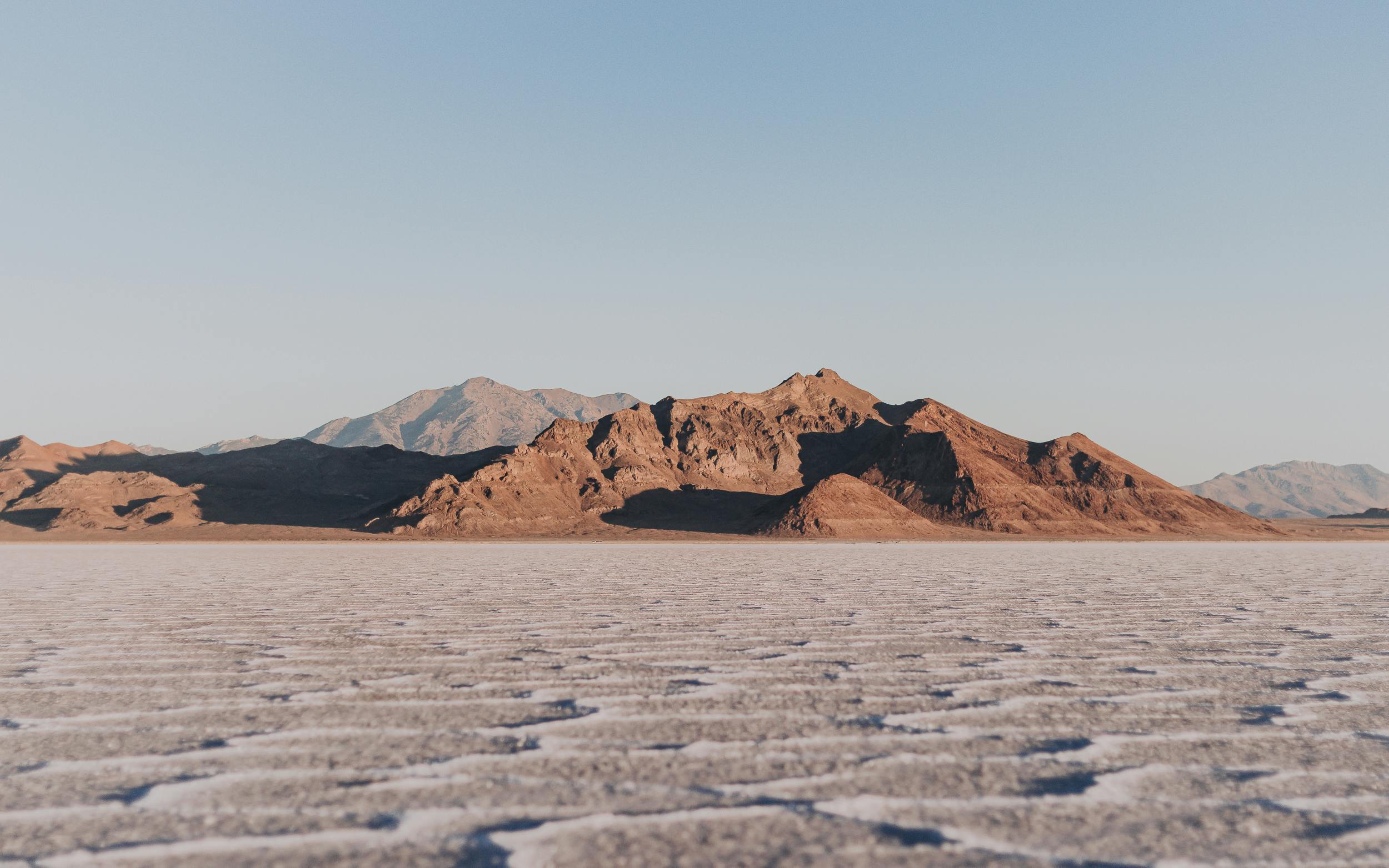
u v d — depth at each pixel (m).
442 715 9.34
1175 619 18.05
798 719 9.16
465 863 5.44
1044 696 10.30
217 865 5.41
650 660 12.73
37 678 11.34
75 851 5.64
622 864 5.44
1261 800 6.77
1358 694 10.58
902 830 6.05
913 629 16.22
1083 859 5.60
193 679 11.31
